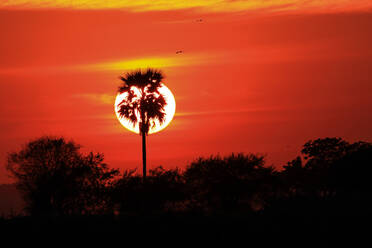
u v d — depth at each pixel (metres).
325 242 182.25
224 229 190.38
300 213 196.12
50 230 197.25
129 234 191.75
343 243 183.00
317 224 189.12
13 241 193.38
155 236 190.62
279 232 187.38
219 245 183.88
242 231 189.25
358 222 188.62
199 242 185.38
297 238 183.88
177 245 185.50
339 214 193.00
